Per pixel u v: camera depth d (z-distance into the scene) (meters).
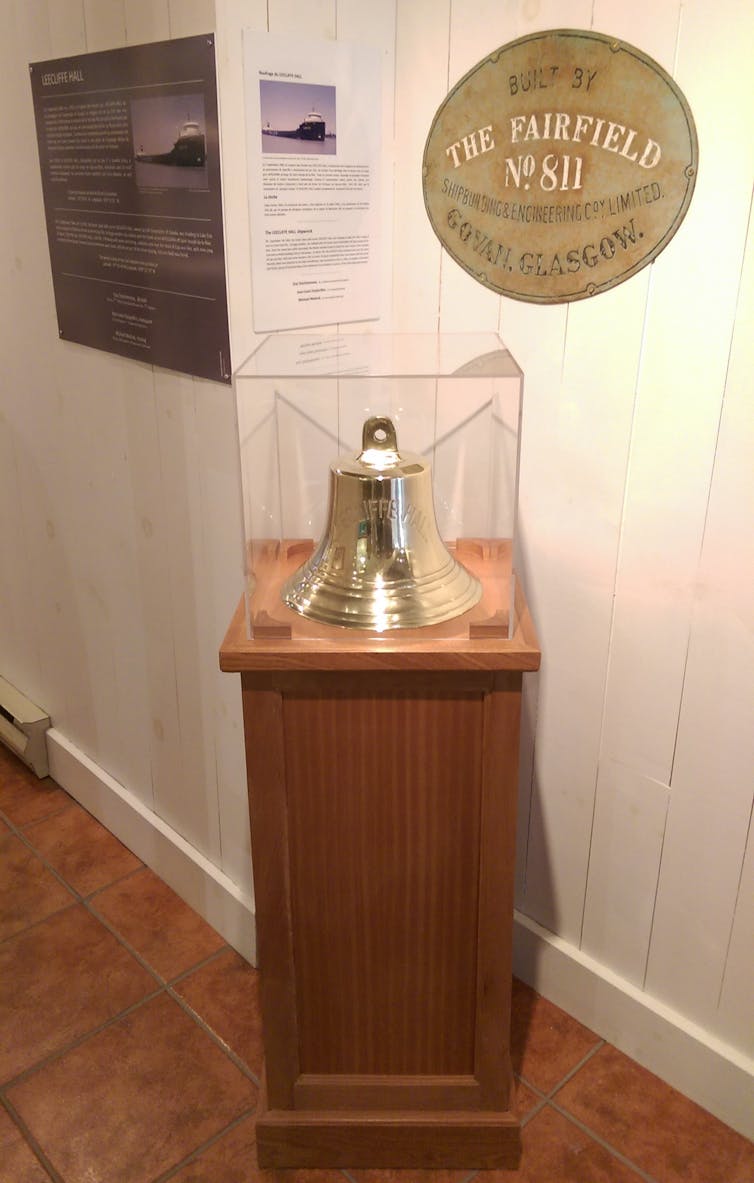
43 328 1.90
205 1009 1.75
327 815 1.28
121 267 1.60
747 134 1.14
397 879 1.32
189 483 1.63
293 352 1.37
